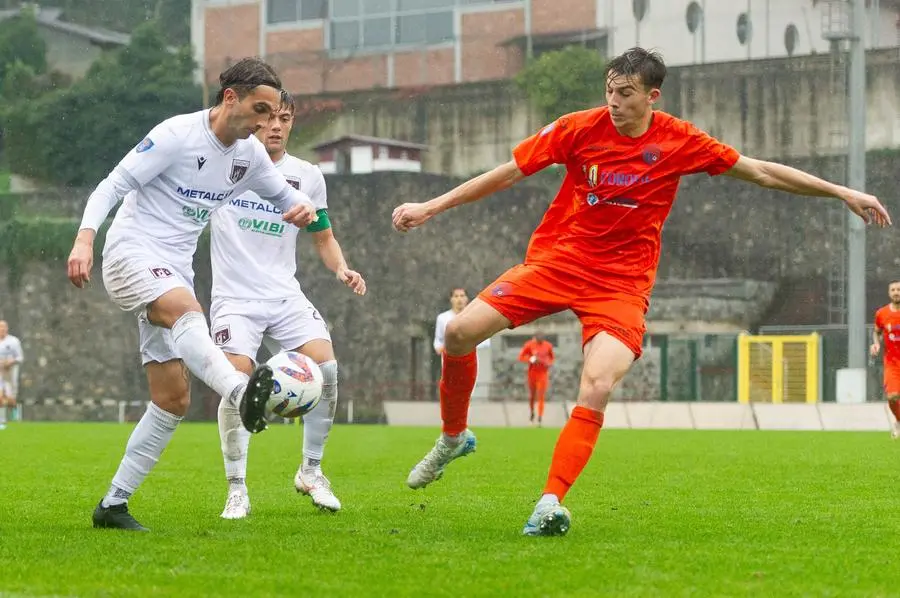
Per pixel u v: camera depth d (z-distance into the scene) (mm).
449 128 155625
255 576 15305
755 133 145750
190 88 162125
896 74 140125
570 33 154125
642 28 151500
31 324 149875
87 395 148125
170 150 19891
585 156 20172
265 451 49875
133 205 20328
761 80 145625
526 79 152375
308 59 163625
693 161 20109
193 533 19906
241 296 24812
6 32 168500
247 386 17516
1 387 89125
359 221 147500
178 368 20469
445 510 24391
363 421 145125
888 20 150250
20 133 161875
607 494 28578
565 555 17219
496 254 146625
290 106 25109
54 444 55562
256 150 20844
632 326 20109
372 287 146875
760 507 25219
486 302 20797
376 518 22750
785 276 141625
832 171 141250
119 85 160875
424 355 146375
